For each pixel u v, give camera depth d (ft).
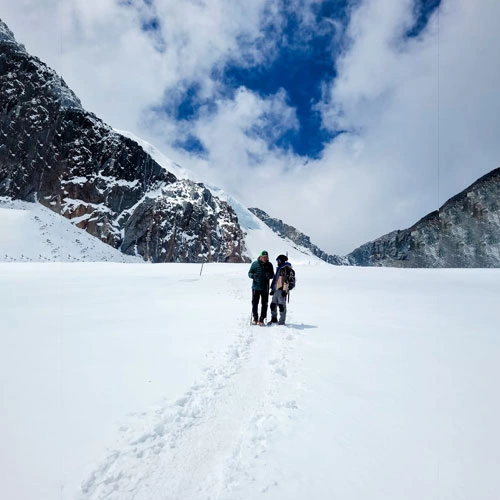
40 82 344.69
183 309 33.71
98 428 9.86
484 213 481.05
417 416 10.53
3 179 293.02
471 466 7.84
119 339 20.59
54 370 14.85
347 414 10.77
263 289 27.30
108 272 88.99
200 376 14.42
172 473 8.04
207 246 391.45
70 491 7.13
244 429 10.14
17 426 9.83
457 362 16.10
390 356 17.16
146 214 345.51
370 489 7.13
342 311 33.09
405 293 49.88
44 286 53.42
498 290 54.44
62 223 282.15
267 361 16.87
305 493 7.09
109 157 357.82
